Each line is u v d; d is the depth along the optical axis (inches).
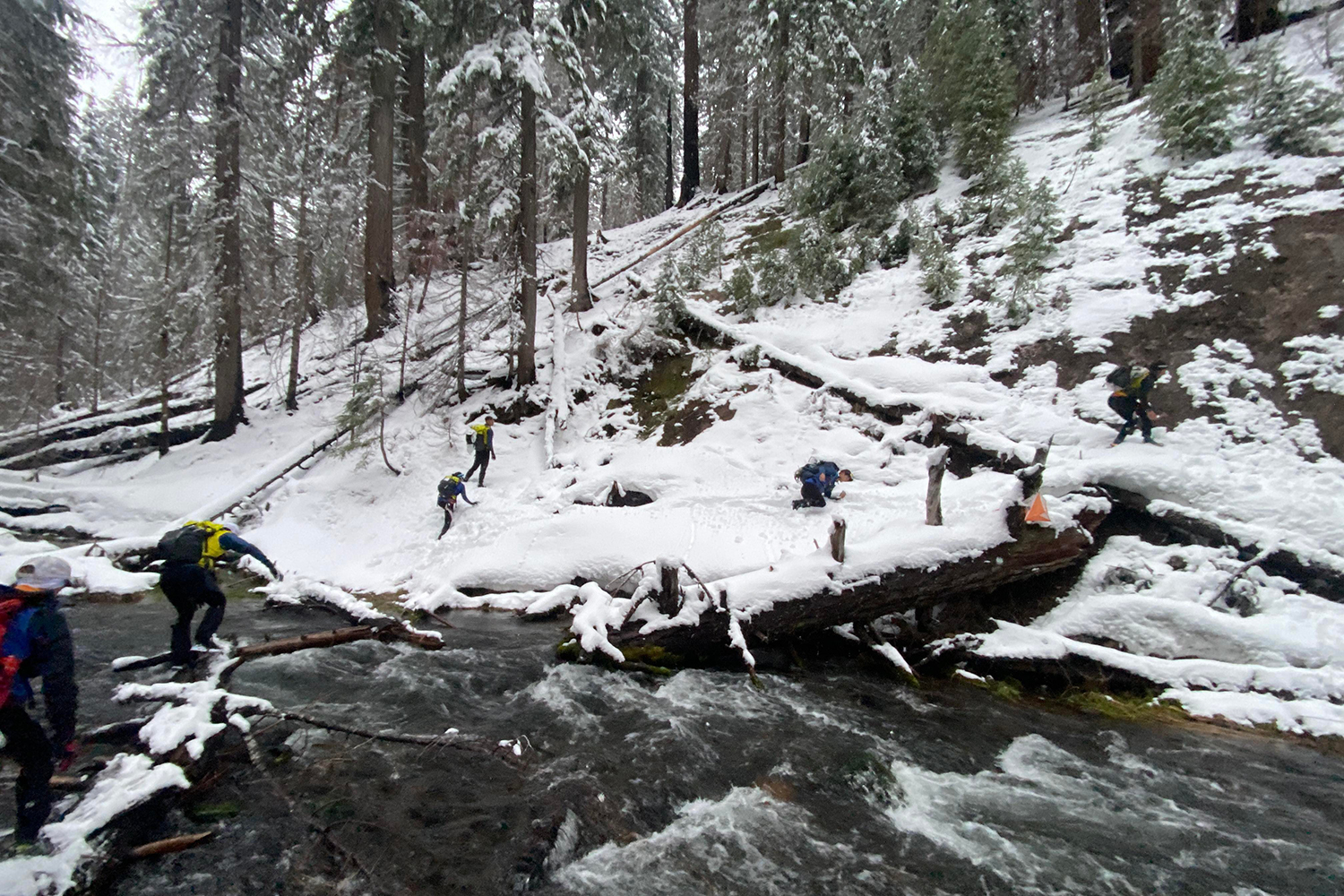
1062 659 245.8
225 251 529.7
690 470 417.7
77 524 450.6
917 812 167.2
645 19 784.9
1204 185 434.6
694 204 989.8
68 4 526.9
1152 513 293.3
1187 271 393.1
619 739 198.2
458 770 176.1
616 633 259.9
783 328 524.4
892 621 284.2
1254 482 289.7
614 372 555.5
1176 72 471.8
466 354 607.5
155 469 528.7
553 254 895.7
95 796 138.9
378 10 605.9
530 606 320.8
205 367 660.1
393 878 132.9
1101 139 541.0
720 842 152.0
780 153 880.3
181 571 218.4
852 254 582.9
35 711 214.2
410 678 237.3
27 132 536.4
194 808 152.2
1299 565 256.1
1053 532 272.4
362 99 595.8
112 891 125.2
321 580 383.6
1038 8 740.0
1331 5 530.6
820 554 273.7
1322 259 351.3
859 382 436.8
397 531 431.2
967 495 311.0
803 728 210.7
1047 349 402.9
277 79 569.0
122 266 710.5
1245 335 350.3
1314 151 407.5
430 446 512.1
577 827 153.7
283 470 485.4
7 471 527.2
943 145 670.5
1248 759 196.2
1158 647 248.2
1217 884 140.6
